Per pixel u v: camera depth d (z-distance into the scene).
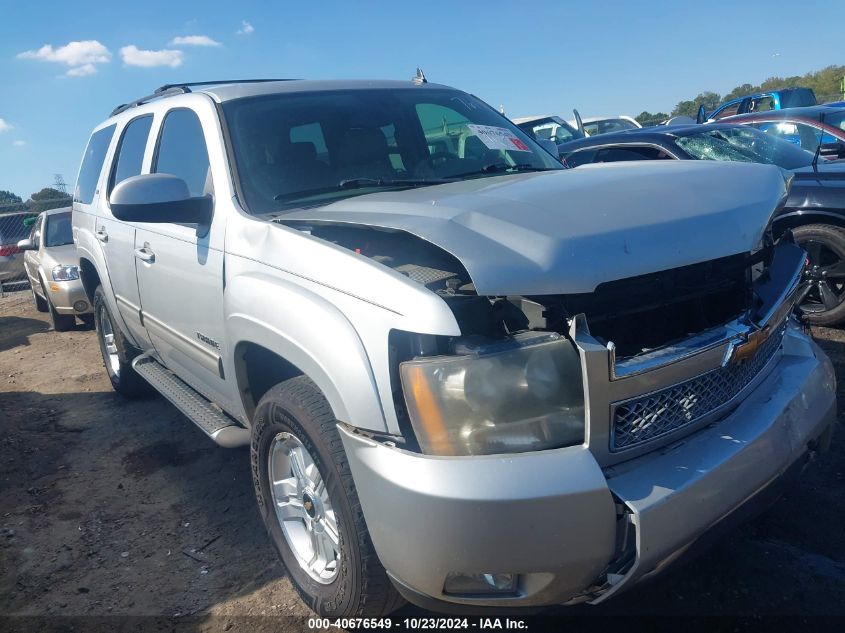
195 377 3.86
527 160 3.95
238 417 3.41
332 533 2.63
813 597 2.73
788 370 2.74
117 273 4.60
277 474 2.93
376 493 2.17
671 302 2.41
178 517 3.75
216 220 3.21
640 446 2.19
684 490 2.10
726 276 2.56
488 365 2.07
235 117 3.44
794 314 3.13
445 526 2.02
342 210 2.82
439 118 3.92
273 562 3.25
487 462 2.03
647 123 20.42
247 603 2.98
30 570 3.35
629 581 2.07
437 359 2.11
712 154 6.47
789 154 6.43
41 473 4.43
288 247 2.71
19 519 3.84
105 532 3.65
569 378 2.11
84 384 6.31
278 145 3.37
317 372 2.42
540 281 2.09
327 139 3.52
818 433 2.67
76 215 5.62
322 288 2.49
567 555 2.02
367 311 2.28
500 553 2.01
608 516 2.04
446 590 2.17
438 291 2.25
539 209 2.36
